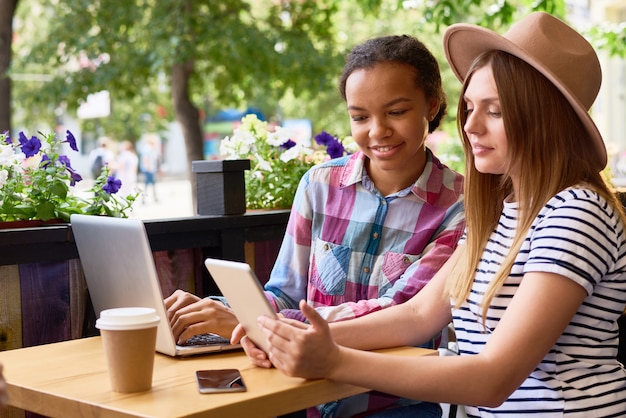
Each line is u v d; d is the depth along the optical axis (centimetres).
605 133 1378
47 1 1510
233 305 191
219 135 3144
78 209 268
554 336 175
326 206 245
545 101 188
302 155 354
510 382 174
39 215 254
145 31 952
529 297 176
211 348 200
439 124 250
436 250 231
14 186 257
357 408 226
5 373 187
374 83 226
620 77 1368
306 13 973
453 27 204
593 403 182
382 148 229
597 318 185
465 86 200
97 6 962
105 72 955
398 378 173
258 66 940
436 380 173
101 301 222
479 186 204
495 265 195
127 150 1934
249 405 163
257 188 347
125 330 166
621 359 254
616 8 1344
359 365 174
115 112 2516
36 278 248
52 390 172
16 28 2014
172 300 219
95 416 161
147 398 164
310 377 174
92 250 217
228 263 178
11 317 244
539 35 192
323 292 240
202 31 904
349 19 1758
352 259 239
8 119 848
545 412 184
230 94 1065
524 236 187
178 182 3209
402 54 228
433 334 211
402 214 238
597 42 658
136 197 285
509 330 175
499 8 660
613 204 188
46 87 996
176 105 959
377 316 208
